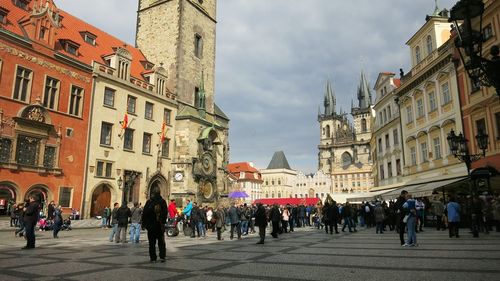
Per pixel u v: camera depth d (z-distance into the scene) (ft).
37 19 101.30
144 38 166.50
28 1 111.96
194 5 168.04
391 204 87.76
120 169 120.67
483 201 70.54
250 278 26.43
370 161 484.74
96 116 115.03
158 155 136.87
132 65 146.00
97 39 140.15
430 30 114.42
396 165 143.13
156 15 165.78
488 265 30.35
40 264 33.83
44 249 47.96
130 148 126.82
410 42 127.85
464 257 35.58
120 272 29.30
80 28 135.13
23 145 94.12
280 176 485.56
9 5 104.68
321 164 528.63
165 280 25.81
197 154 149.28
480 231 72.64
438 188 87.35
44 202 97.71
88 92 113.60
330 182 485.97
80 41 127.24
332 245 51.80
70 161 105.40
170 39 159.22
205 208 97.25
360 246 49.29
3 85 90.74
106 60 127.65
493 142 84.69
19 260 36.73
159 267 32.01
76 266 32.60
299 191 496.64
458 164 96.84
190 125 147.23
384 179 157.58
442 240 55.26
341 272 28.58
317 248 48.03
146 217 36.06
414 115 123.03
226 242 61.16
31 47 98.07
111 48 141.90
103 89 118.52
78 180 106.93
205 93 170.60
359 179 471.21
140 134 130.62
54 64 104.32
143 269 30.89
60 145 102.99
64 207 102.37
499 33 82.84
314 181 492.54
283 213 85.76
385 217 86.74
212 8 183.73
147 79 144.05
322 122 561.84
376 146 171.32
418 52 123.03
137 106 130.82
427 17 114.93
